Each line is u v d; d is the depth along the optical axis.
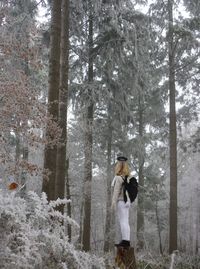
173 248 19.11
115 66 18.95
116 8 17.02
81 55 18.06
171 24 19.05
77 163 22.12
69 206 20.31
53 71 11.16
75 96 18.38
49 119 9.50
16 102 8.53
